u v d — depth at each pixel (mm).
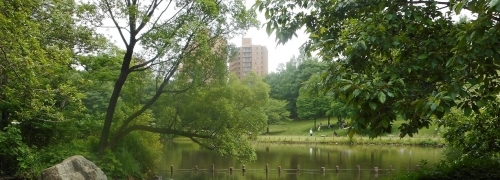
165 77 16953
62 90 10844
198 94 17500
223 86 17734
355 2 6270
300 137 50344
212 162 28094
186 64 16703
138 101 18531
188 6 15258
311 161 29297
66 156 14391
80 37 14758
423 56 5301
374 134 5344
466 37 4582
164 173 22922
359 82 5121
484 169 9047
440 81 5473
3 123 14320
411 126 5395
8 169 13508
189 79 17359
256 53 89375
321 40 6176
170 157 30891
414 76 5699
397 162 27812
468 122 10781
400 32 5965
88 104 22969
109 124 16344
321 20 6836
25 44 9008
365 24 5836
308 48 6812
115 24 15109
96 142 16734
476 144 10617
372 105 4691
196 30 14758
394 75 5230
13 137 12648
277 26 6734
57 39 13844
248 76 19688
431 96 4762
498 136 10148
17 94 10555
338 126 54969
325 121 62688
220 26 16281
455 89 4668
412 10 5805
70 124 15852
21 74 9656
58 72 13242
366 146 41844
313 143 46375
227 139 17438
